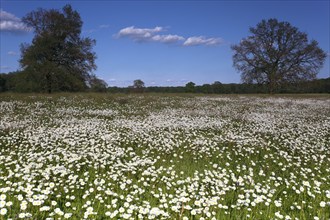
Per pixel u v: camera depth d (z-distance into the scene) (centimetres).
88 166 764
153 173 697
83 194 583
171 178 674
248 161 883
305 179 724
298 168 823
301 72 5053
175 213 509
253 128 1484
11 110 1939
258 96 4116
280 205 536
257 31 5312
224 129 1437
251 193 620
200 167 803
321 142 1166
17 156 838
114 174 677
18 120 1538
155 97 3431
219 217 501
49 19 4556
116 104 2516
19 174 627
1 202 466
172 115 1923
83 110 2078
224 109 2373
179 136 1238
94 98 2958
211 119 1775
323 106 2786
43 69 4172
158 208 510
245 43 5297
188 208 501
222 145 1081
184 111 2172
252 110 2358
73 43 4716
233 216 509
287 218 488
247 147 1067
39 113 1855
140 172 732
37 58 4384
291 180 679
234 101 3194
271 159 923
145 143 1074
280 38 5197
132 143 1068
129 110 2161
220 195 597
